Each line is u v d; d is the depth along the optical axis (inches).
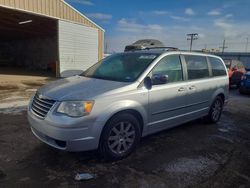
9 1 511.5
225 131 218.8
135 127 152.6
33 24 808.3
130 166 141.9
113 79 161.5
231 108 325.7
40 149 158.9
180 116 188.9
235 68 557.0
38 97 146.0
